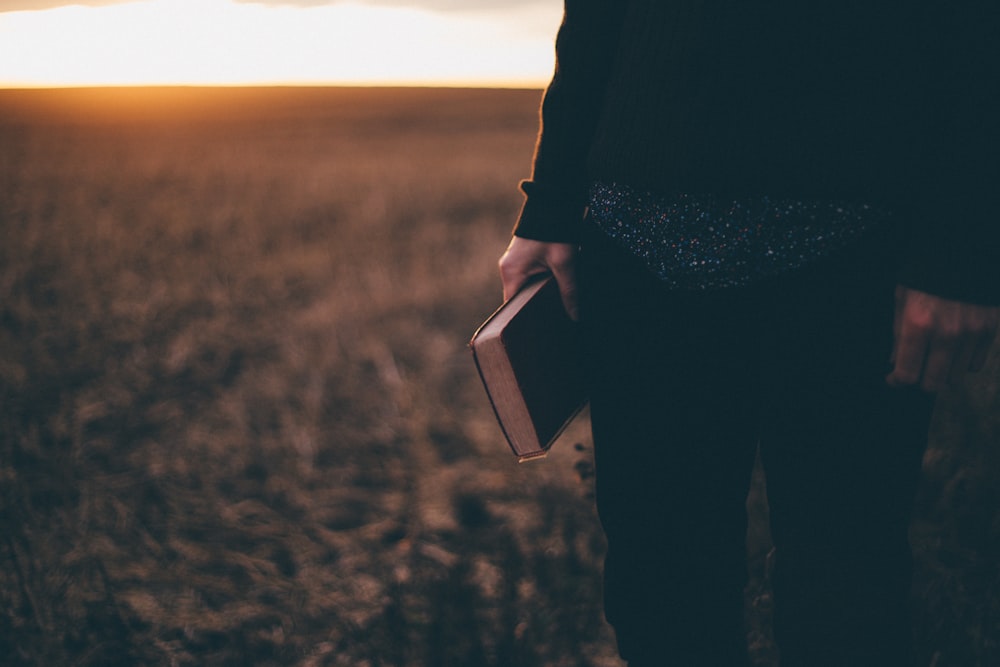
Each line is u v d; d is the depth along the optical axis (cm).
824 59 86
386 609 204
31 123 4441
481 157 2259
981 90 81
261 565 235
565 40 109
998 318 85
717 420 102
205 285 554
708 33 90
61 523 242
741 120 89
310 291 544
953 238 83
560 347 117
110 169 1814
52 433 304
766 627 179
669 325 100
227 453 300
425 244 731
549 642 190
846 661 96
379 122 4447
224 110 5641
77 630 198
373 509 270
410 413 337
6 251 676
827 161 86
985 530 195
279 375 377
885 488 96
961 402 239
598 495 115
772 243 91
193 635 205
